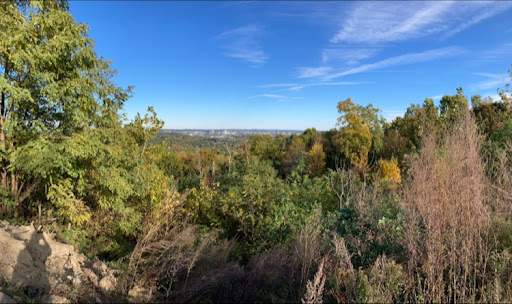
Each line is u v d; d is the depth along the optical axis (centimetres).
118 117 845
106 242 728
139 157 870
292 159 3422
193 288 448
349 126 3041
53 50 598
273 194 845
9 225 518
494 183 447
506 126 916
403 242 423
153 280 479
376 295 313
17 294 332
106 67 805
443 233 334
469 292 314
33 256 423
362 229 492
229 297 452
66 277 413
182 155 3434
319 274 335
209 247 596
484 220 369
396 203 596
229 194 852
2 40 531
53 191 615
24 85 623
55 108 691
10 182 674
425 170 374
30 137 629
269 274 469
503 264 330
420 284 331
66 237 607
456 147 377
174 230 670
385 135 3525
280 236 670
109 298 422
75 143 606
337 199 849
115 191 714
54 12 616
